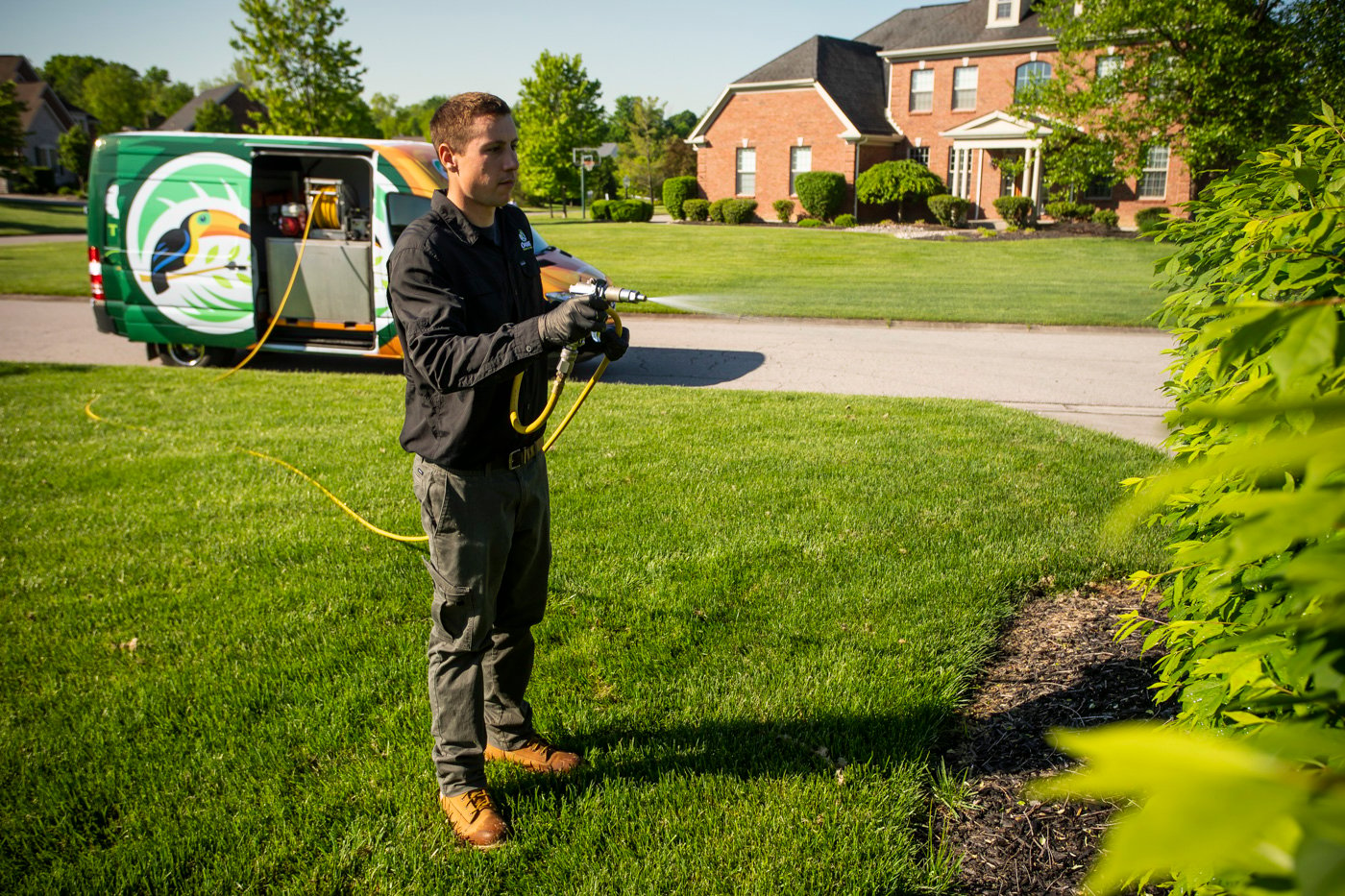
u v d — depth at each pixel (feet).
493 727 10.57
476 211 8.93
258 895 8.75
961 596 14.38
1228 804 1.47
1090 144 87.45
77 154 211.61
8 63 242.17
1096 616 13.80
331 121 113.70
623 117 349.41
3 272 64.34
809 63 122.21
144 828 9.55
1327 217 5.59
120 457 21.97
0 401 27.71
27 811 9.75
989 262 76.07
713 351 38.88
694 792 9.93
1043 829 9.32
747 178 130.00
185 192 32.22
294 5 111.75
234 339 32.91
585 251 85.71
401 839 9.35
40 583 15.06
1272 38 76.89
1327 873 1.42
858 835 9.28
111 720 11.32
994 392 31.35
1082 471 20.86
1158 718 10.57
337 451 22.66
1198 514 5.99
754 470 21.03
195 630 13.60
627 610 14.16
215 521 17.88
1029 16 113.80
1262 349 4.69
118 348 39.09
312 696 11.86
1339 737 2.19
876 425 25.18
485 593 9.14
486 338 7.90
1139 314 47.14
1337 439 1.69
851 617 13.85
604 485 19.95
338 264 32.09
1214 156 78.79
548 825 9.57
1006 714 11.40
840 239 97.45
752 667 12.48
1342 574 1.77
